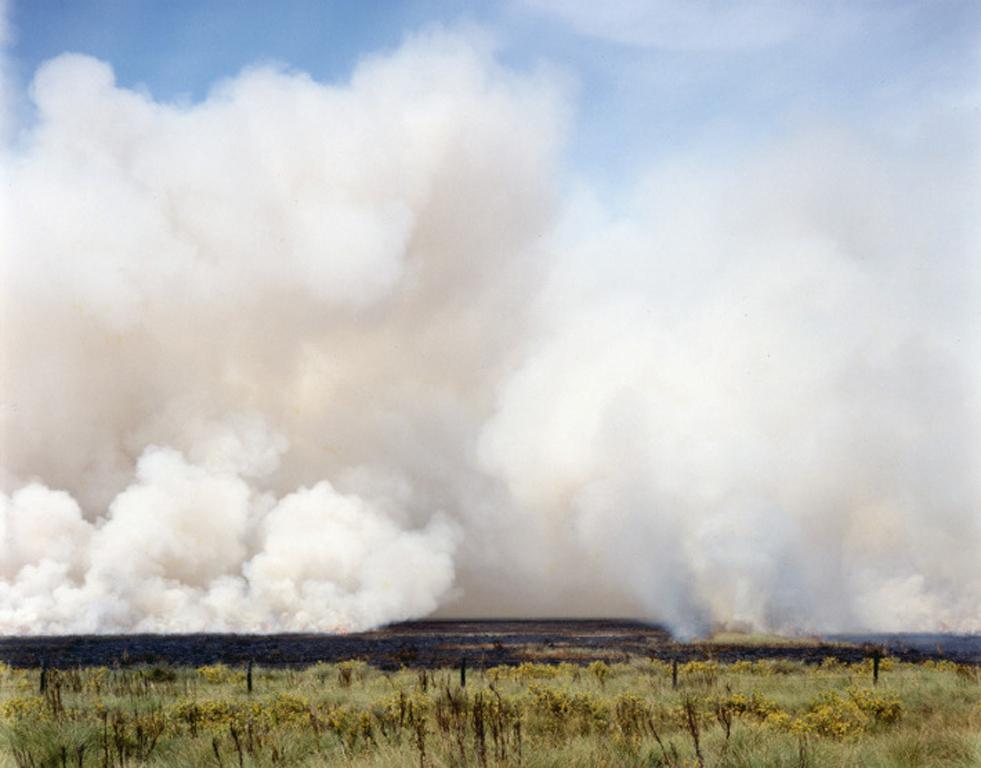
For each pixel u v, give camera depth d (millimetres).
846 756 12078
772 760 11688
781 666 36469
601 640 65125
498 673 31562
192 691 25656
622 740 13430
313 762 12531
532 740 13320
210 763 12891
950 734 13938
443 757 11328
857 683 25766
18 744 13867
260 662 44281
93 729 15039
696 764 11078
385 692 24094
